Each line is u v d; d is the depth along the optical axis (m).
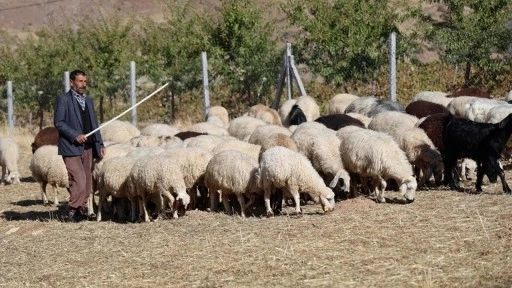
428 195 12.60
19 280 9.34
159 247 10.28
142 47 32.44
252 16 29.30
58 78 31.59
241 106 26.66
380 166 12.12
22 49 34.28
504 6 23.62
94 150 12.89
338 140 13.59
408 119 15.02
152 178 11.99
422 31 24.94
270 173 11.53
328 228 10.43
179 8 31.45
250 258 9.34
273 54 26.27
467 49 23.52
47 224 12.62
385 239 9.71
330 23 24.97
